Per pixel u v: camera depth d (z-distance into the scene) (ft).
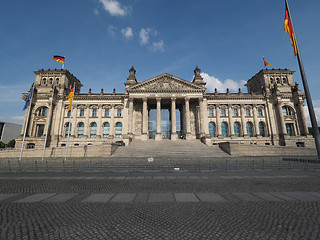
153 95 194.70
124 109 208.03
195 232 18.13
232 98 217.97
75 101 215.72
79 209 25.52
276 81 226.58
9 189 38.52
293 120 208.64
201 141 179.22
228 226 19.60
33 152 141.79
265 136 210.38
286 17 94.12
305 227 19.13
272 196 31.94
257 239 16.52
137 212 24.20
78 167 78.64
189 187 39.37
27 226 19.81
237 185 41.14
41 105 206.90
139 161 88.48
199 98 194.59
